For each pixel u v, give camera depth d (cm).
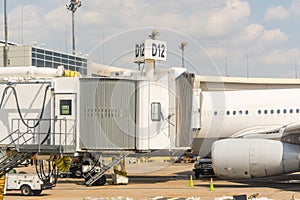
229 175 2856
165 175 3978
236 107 3394
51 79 2544
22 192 2700
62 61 5703
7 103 2486
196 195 2562
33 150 2216
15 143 2441
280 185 3050
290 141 3044
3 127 2481
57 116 2462
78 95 2466
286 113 3294
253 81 6581
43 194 2733
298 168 2748
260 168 2788
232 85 6550
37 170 2706
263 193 2595
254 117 3353
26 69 2589
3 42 5953
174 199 2208
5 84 2495
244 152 2805
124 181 3209
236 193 2619
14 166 2280
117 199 2273
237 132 3406
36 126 2450
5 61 5150
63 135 2450
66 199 2512
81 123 2542
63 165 2653
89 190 2891
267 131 3234
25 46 5134
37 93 2467
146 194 2647
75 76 2636
